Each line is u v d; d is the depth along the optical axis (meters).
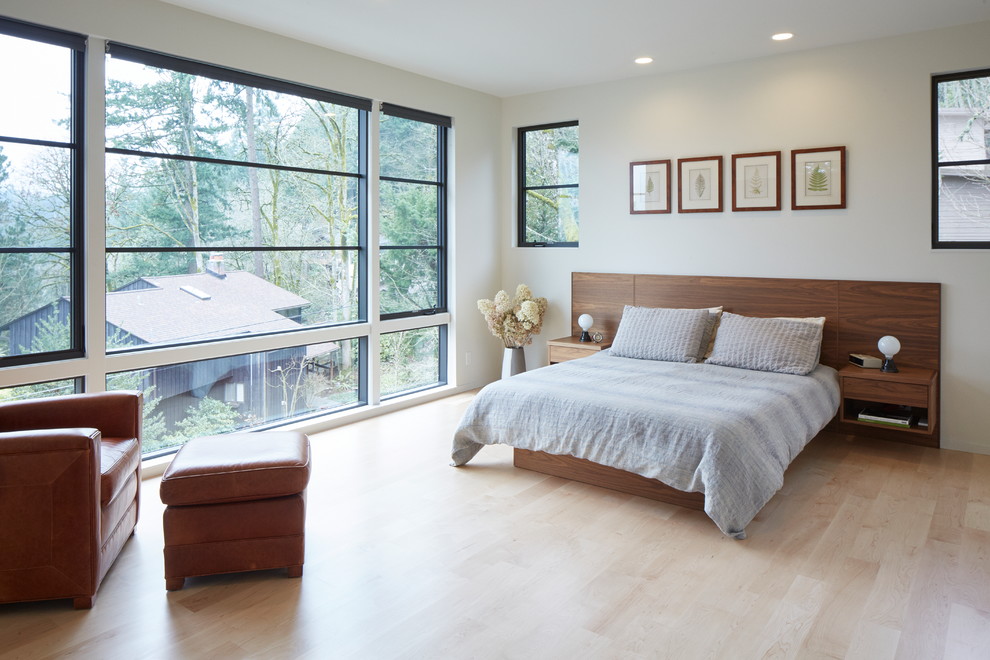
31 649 2.26
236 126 4.40
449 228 5.92
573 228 6.09
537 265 6.22
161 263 4.07
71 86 3.62
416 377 5.84
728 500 3.09
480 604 2.55
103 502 2.67
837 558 2.92
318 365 5.00
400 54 4.89
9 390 3.47
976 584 2.68
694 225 5.33
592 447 3.58
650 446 3.38
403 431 4.88
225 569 2.70
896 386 4.20
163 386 4.12
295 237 4.80
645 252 5.59
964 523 3.28
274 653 2.24
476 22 4.20
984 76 4.24
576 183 6.03
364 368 5.33
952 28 4.25
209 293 4.32
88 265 3.66
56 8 3.42
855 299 4.67
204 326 4.30
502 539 3.12
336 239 5.07
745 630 2.37
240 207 4.46
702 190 5.25
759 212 5.04
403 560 2.91
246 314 4.54
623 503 3.56
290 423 4.81
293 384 4.85
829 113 4.71
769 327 4.60
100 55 3.64
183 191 4.16
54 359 3.62
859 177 4.63
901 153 4.47
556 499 3.61
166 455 4.12
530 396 3.87
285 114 4.68
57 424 3.06
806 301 4.85
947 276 4.38
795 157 4.84
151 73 3.95
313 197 4.90
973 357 4.33
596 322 5.85
